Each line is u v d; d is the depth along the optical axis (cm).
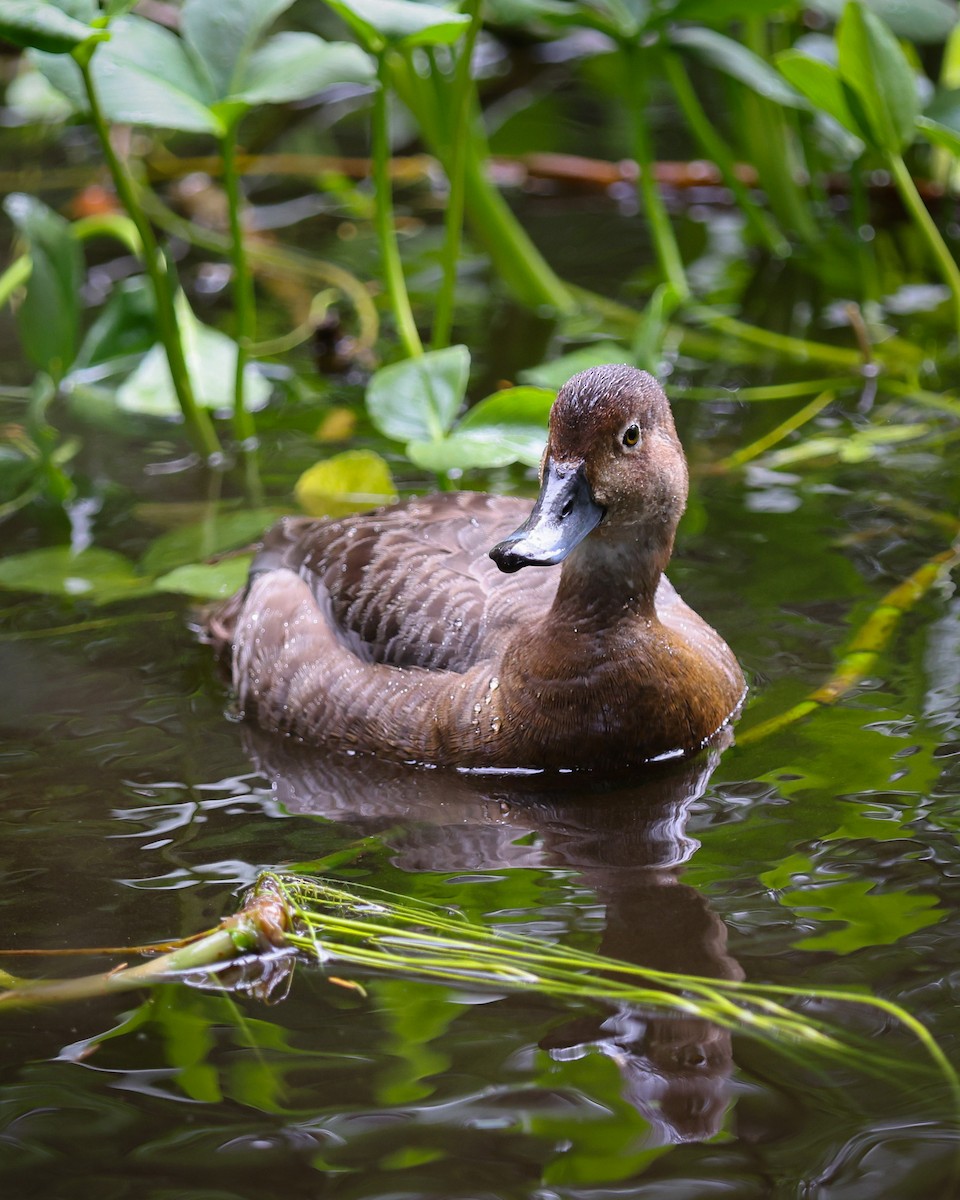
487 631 1004
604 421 914
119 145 2092
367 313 1702
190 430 1414
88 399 1548
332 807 923
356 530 1077
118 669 1082
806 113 1812
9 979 750
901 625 1080
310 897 814
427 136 1647
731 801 902
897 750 938
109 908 811
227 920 775
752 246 1867
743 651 1061
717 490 1304
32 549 1248
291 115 2234
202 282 1800
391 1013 718
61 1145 641
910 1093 652
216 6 1323
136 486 1359
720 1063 675
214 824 898
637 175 1998
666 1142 632
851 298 1717
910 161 1909
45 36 1130
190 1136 644
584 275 1786
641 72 1628
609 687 946
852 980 724
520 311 1708
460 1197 609
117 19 1314
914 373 1530
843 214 1934
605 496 922
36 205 1444
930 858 823
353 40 2134
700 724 964
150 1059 693
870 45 1371
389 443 1438
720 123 2167
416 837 884
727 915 783
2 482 1372
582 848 862
